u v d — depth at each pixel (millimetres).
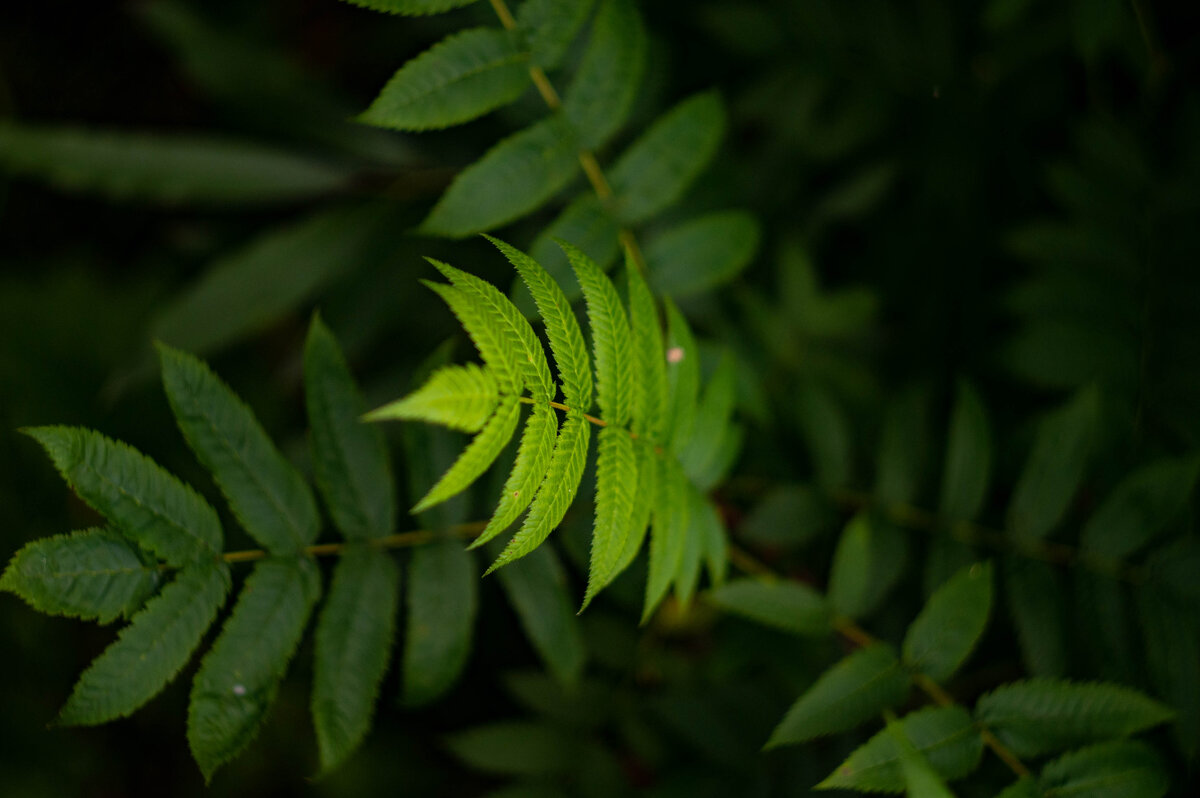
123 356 1131
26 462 1106
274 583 921
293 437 1114
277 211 1209
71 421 1107
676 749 1025
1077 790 917
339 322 1074
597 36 960
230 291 1066
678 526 923
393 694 1106
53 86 1334
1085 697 928
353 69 1248
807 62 1112
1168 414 1038
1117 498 988
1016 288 1059
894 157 1132
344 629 932
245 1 1228
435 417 851
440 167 1104
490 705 1109
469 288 857
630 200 980
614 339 891
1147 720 923
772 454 1051
